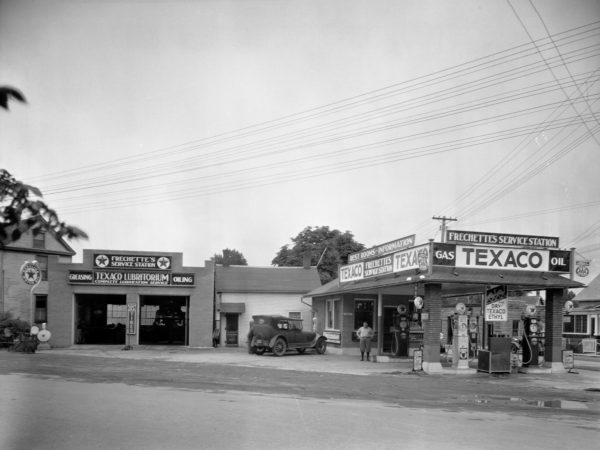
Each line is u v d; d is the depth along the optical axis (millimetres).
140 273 34969
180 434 8484
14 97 2441
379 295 27000
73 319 34438
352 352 30062
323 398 13328
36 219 2492
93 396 12477
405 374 19969
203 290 35625
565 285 21188
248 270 41844
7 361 22453
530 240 22844
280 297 39625
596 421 11039
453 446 8086
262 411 10812
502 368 20312
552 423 10570
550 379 19312
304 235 55844
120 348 34312
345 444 8039
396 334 25344
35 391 13172
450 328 28422
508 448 8055
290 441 8156
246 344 38656
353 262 29734
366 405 12258
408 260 22531
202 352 31672
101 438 8148
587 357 32219
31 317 32344
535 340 21688
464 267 21062
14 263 35844
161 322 37500
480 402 13719
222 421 9594
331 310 33125
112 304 37375
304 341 29641
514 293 23594
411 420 10258
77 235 2553
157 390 13953
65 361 23141
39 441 7934
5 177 2473
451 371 20344
